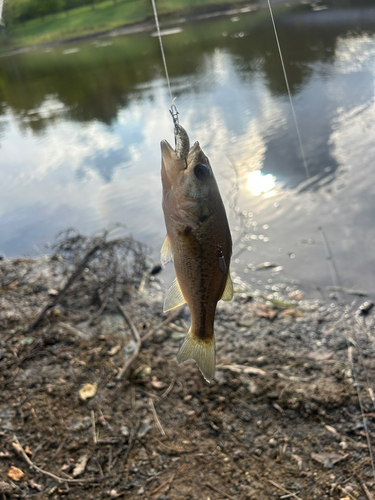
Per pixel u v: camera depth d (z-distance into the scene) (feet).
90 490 1.57
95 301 2.61
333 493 1.50
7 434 1.77
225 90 5.52
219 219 0.96
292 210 3.11
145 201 3.60
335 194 3.14
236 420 1.78
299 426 1.75
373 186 3.11
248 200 3.29
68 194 3.92
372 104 4.24
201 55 7.61
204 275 0.97
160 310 2.51
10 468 1.64
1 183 4.30
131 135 4.88
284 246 2.87
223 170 3.65
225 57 7.14
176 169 0.93
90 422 1.81
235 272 2.76
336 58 5.81
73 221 3.51
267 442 1.70
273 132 4.11
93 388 1.96
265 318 2.39
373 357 2.03
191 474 1.60
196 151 0.93
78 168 4.36
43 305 2.61
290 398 1.85
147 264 2.98
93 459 1.67
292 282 2.63
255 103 4.87
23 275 2.98
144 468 1.63
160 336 2.26
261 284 2.65
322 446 1.66
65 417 1.83
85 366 2.10
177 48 8.58
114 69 8.06
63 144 4.99
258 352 2.14
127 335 2.30
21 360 2.14
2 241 3.43
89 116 5.78
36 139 5.31
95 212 3.58
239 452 1.66
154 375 2.01
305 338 2.22
